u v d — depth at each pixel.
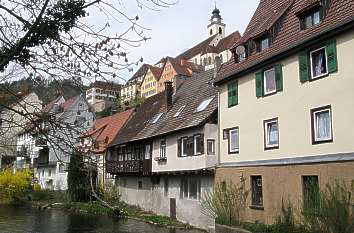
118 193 38.81
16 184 45.56
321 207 14.97
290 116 17.94
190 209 26.05
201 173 24.33
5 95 5.13
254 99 20.55
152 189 32.31
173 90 35.53
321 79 16.36
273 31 20.16
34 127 5.00
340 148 15.20
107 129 46.88
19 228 26.06
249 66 20.56
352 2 15.76
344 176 14.82
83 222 28.83
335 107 15.57
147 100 42.09
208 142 23.80
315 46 16.81
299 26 18.59
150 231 24.17
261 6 24.91
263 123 19.69
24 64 4.95
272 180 18.69
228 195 21.03
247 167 20.59
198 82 31.67
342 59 15.42
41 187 53.38
